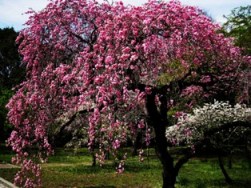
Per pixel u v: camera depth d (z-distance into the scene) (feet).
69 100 36.14
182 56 34.58
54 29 36.45
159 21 31.76
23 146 38.34
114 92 30.91
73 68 34.32
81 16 37.19
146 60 32.19
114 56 31.35
